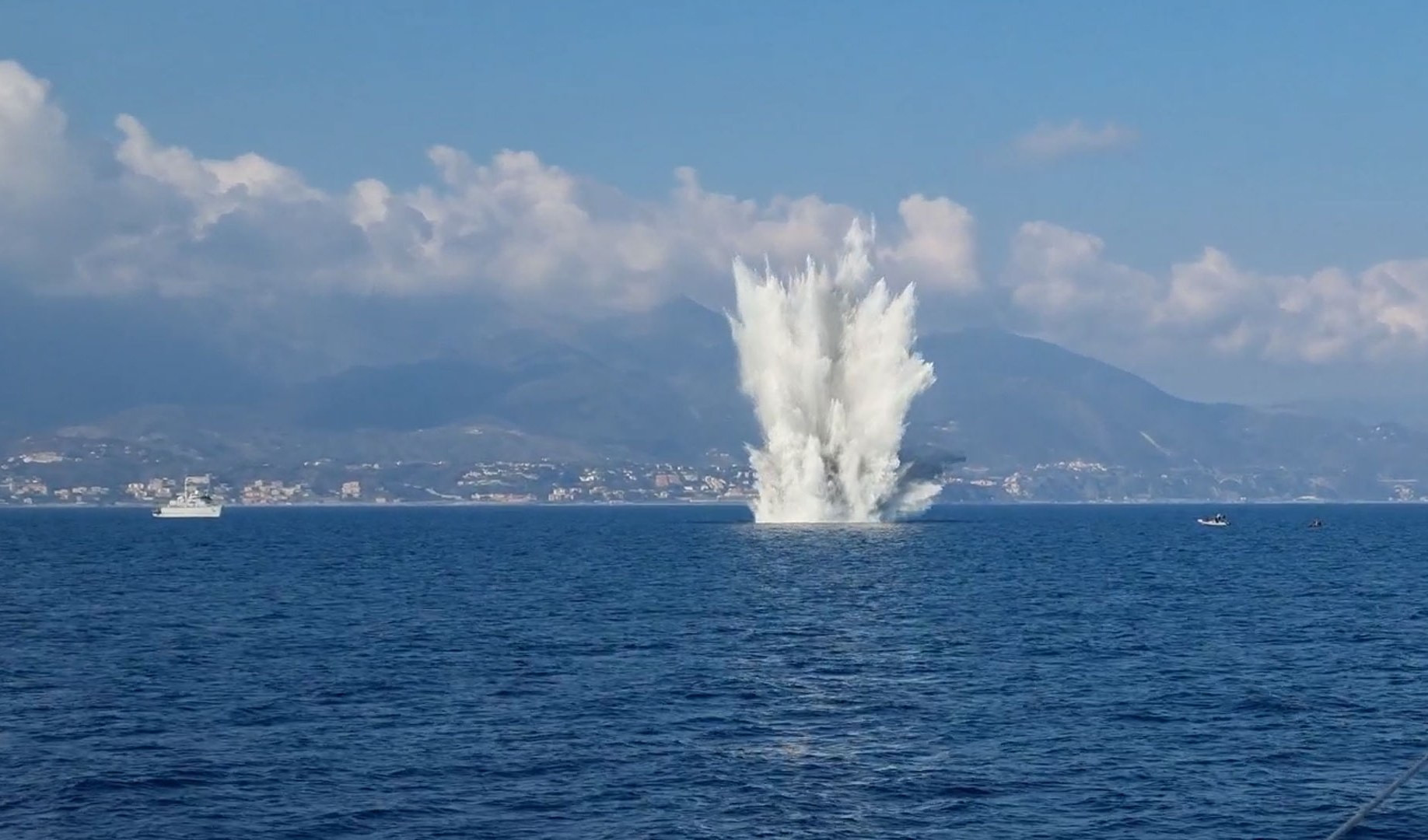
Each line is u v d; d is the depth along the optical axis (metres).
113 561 121.81
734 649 57.16
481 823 30.89
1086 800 33.03
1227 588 89.31
